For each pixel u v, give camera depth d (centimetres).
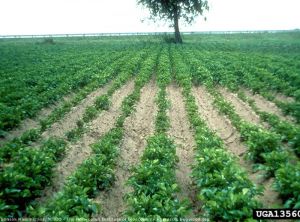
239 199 665
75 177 847
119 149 1131
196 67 2620
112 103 1783
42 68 2672
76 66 2762
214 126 1429
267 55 3456
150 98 1936
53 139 1138
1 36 7381
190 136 1313
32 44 5584
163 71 2508
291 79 2019
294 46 4644
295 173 750
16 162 881
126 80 2323
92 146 1071
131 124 1459
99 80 2166
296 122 1347
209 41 6116
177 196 857
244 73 2277
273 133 1047
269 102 1672
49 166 891
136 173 866
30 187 816
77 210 679
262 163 974
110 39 6688
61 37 7369
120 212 816
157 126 1355
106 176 888
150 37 6788
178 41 5706
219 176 759
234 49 4375
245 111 1585
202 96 1978
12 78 2158
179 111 1664
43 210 682
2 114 1264
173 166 976
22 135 1154
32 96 1647
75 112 1570
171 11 5519
